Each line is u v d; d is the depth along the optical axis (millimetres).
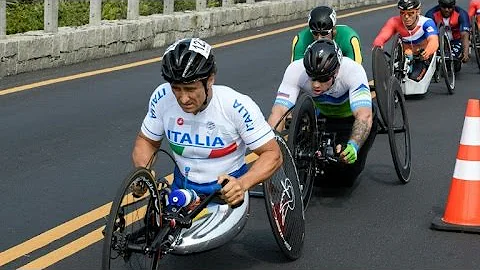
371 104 6387
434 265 5578
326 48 6145
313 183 6617
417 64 10766
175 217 4809
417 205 6719
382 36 10336
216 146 4949
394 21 10609
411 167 7746
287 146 5613
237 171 5086
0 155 7684
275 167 4973
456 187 6203
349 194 6957
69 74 11344
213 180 5051
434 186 7203
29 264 5449
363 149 6664
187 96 4695
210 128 4902
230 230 5000
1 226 6070
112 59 12656
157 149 5180
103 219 6270
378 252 5789
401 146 7285
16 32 12281
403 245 5914
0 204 6500
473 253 5789
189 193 4867
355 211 6559
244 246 5863
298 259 5637
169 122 4973
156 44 14000
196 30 15039
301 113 6059
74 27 12500
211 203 5094
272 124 6266
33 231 5996
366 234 6105
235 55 13523
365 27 17094
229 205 4938
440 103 10594
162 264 5520
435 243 5957
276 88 11016
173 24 14391
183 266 5492
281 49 14297
